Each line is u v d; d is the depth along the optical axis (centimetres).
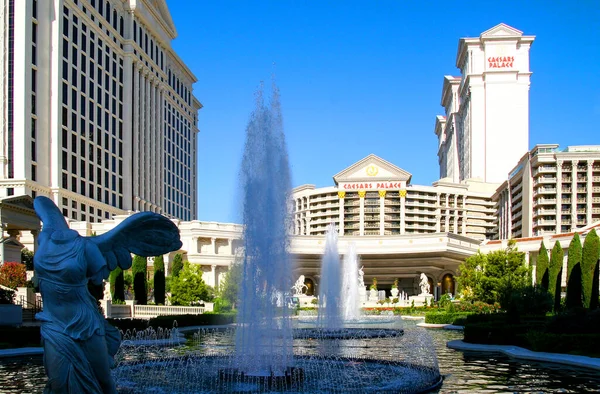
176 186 14725
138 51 12231
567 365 2248
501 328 2969
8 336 2861
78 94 9862
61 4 9312
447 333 3988
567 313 2848
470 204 16488
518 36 17275
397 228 15525
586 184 12012
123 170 11556
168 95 14300
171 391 1623
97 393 1044
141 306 5062
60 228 1072
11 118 8412
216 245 9362
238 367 1938
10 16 8569
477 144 17325
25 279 4622
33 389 1734
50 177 9000
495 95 17288
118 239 1087
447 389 1717
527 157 12750
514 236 14012
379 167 15700
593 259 4781
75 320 1027
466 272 6612
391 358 2288
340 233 15588
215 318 4912
